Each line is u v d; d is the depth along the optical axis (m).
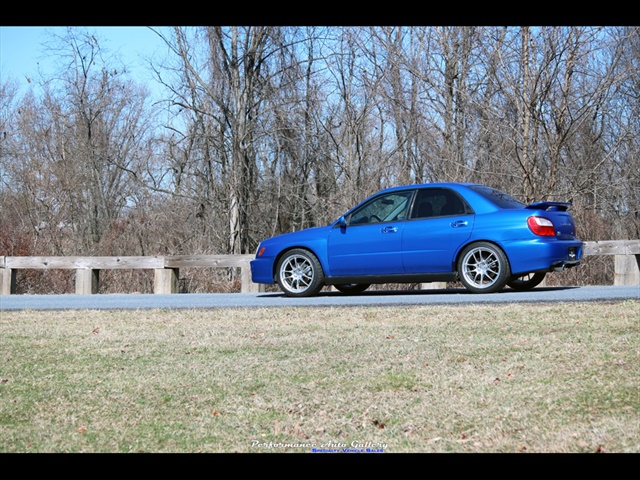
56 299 14.20
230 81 29.86
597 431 4.69
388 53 25.39
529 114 20.30
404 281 11.88
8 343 8.33
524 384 5.81
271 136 30.06
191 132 31.06
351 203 27.47
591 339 7.10
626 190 25.16
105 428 5.35
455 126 24.09
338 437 5.07
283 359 7.06
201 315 9.85
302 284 12.70
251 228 31.62
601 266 18.73
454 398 5.61
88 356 7.52
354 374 6.41
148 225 26.66
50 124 39.50
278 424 5.34
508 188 21.78
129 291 20.59
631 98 25.73
